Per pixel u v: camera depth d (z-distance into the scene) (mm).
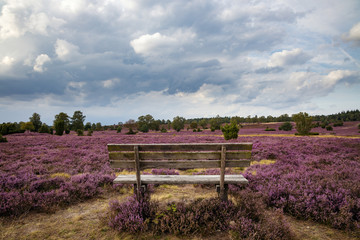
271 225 3148
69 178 6230
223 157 3520
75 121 97500
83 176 5891
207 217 3324
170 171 7395
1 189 4617
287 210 3961
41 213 3850
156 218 3303
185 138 28094
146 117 128125
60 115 90625
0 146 14789
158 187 5754
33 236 3014
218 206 3654
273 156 11195
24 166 8062
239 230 3062
